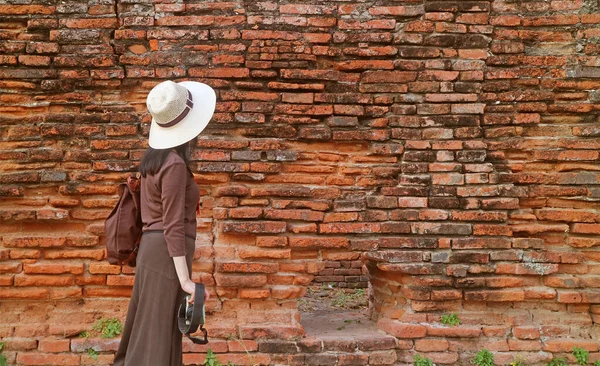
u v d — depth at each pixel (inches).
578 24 194.1
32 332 179.0
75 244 181.3
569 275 187.2
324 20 191.6
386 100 190.2
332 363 178.5
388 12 192.7
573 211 188.1
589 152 189.9
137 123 186.9
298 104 188.5
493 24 194.1
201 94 136.3
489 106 192.1
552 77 193.6
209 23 189.5
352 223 186.2
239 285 181.6
